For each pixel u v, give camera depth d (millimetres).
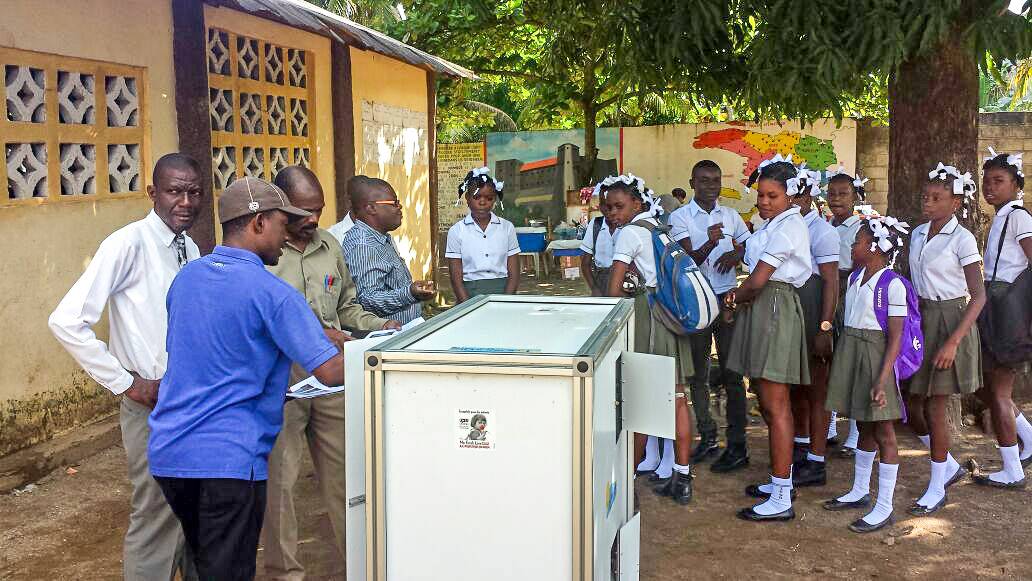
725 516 4742
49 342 5688
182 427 2676
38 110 5633
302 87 9133
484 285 5883
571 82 16422
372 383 2406
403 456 2432
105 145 6145
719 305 5555
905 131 6262
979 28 5535
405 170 12258
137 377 3100
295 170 3602
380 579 2465
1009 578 3955
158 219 3324
